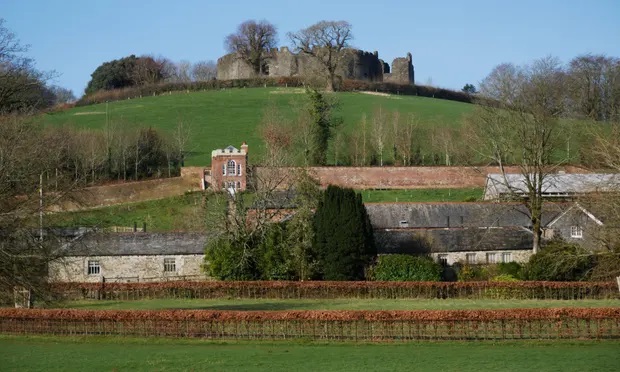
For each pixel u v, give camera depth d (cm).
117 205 13625
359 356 5581
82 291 9119
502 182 12556
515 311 6394
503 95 13188
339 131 17675
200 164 16225
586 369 5144
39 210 6494
